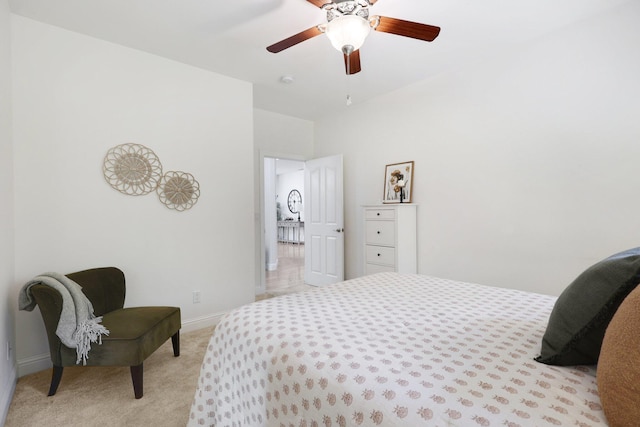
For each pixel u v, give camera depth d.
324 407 0.89
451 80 3.17
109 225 2.55
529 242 2.67
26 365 2.18
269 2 2.10
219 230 3.16
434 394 0.80
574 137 2.42
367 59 2.91
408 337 1.14
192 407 1.43
